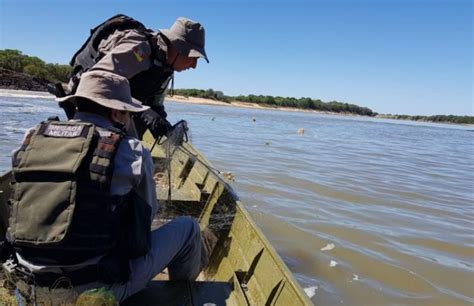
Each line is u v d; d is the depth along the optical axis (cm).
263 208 852
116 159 230
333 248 675
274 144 2139
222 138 2195
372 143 2973
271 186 1054
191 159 665
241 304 308
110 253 236
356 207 937
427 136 5012
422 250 702
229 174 1133
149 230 249
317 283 559
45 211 220
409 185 1265
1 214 344
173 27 385
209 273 445
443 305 532
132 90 381
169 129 434
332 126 5172
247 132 2797
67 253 223
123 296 263
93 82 250
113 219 229
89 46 381
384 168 1608
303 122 5556
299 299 277
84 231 222
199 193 550
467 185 1378
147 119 408
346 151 2153
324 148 2197
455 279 605
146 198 247
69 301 230
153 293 301
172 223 303
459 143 4147
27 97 4409
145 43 363
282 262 326
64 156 225
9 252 253
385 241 727
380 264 630
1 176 353
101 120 249
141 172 236
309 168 1402
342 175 1324
